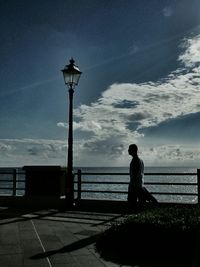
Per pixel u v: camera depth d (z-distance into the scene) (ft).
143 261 11.22
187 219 12.87
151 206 20.97
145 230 12.38
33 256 11.68
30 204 25.30
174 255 11.72
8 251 12.34
